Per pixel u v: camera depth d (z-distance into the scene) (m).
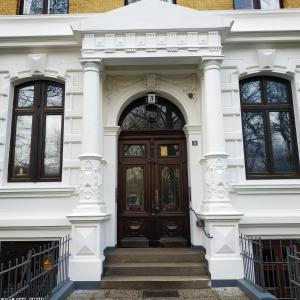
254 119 8.06
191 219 7.69
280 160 7.89
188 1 8.62
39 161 7.87
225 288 6.18
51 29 8.10
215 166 6.74
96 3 8.62
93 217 6.42
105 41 7.21
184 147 8.31
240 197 7.39
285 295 6.75
